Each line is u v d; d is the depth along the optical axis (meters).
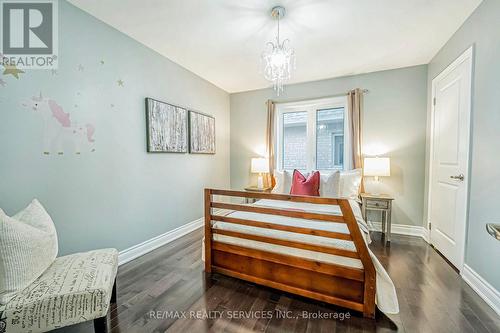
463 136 2.06
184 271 2.14
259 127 4.14
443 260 2.34
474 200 1.86
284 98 3.92
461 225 2.05
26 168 1.63
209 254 2.07
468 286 1.85
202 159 3.61
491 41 1.68
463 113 2.07
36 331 1.12
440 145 2.56
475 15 1.88
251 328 1.41
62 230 1.84
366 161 3.08
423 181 3.06
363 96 3.36
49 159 1.76
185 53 2.76
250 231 1.91
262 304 1.65
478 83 1.84
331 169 3.68
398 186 3.20
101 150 2.13
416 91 3.07
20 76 1.62
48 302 1.13
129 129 2.40
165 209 2.89
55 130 1.79
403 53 2.73
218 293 1.78
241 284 1.91
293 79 3.63
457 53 2.20
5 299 1.09
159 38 2.41
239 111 4.29
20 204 1.61
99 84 2.10
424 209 3.03
